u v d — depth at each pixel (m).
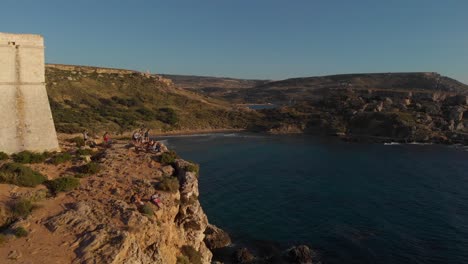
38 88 33.47
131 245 19.09
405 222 50.62
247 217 52.12
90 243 18.33
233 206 56.72
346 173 80.38
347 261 39.75
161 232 23.75
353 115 167.00
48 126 34.12
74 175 28.59
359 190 66.56
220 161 92.88
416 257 40.47
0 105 30.98
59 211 22.17
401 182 72.50
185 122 171.00
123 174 29.92
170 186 27.94
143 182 27.97
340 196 62.72
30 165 29.97
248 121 182.75
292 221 50.78
